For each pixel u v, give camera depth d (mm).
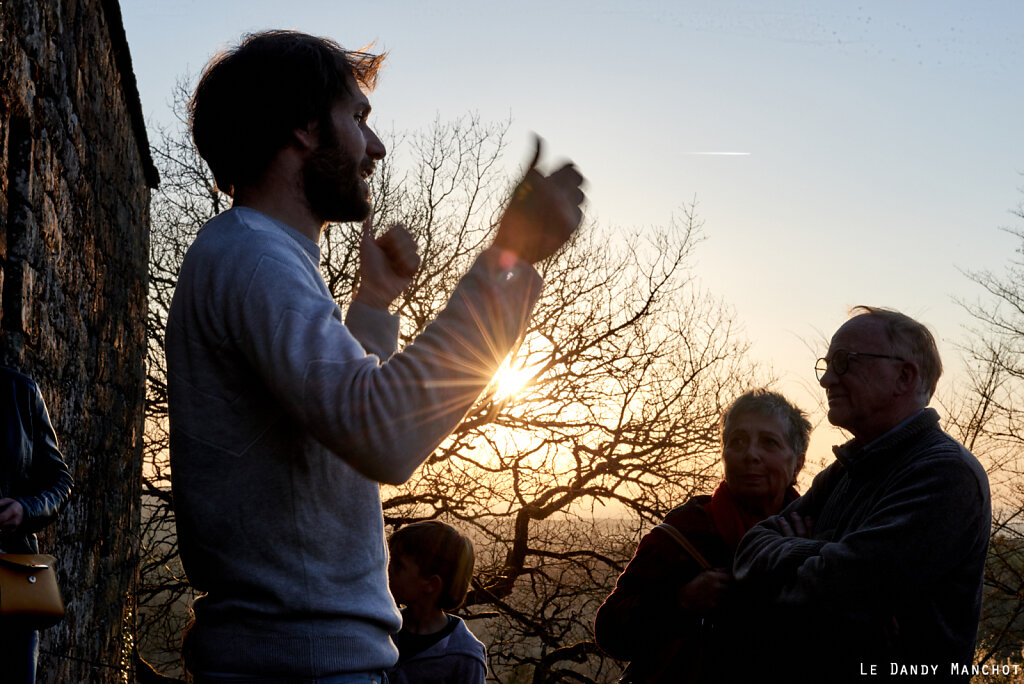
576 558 12289
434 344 1112
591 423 11914
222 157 1332
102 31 5547
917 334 2305
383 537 1305
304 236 1318
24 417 2855
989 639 12320
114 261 6289
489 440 11758
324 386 1067
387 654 1242
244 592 1187
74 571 4762
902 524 2037
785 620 2191
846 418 2293
